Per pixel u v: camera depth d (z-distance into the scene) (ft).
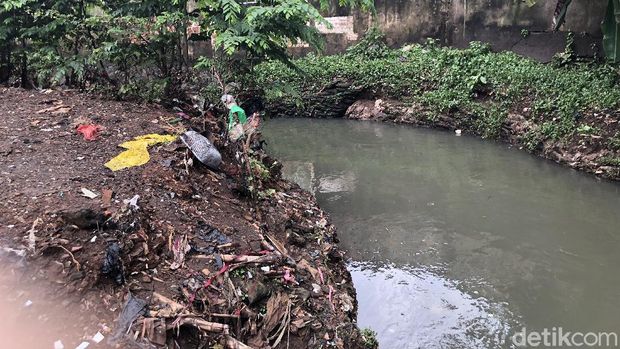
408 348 13.55
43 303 8.53
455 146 32.58
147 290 9.53
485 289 16.42
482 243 19.49
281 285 11.47
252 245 12.18
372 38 45.68
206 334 9.00
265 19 18.13
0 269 8.79
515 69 34.78
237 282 10.56
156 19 18.79
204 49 42.45
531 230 20.53
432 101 37.09
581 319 14.87
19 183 11.60
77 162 13.28
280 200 17.04
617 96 27.86
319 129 38.22
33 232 9.62
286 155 31.55
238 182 15.03
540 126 29.89
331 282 13.46
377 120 40.01
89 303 8.82
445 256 18.51
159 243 10.73
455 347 13.61
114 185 12.26
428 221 21.44
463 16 42.29
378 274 17.20
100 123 16.29
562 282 16.79
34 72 21.25
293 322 10.55
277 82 21.24
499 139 33.14
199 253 10.99
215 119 18.57
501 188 25.16
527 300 15.81
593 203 23.03
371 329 14.28
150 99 19.62
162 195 12.49
